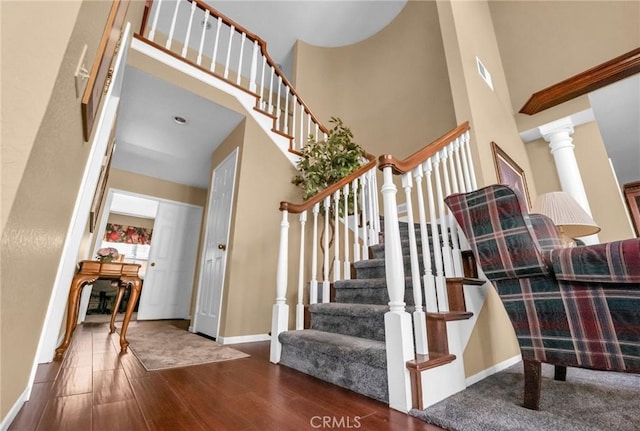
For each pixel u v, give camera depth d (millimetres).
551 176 3457
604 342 977
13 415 919
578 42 3426
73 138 1014
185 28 4488
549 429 969
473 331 1566
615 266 934
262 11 4570
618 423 1013
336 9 4648
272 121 3326
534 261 1113
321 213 2994
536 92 3516
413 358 1230
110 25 1132
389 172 1441
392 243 1353
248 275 2758
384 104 4523
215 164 3695
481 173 2189
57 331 1825
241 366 1771
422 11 4395
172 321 4371
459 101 2568
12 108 549
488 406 1162
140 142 3635
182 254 4988
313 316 2016
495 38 4172
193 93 2752
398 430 989
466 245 1750
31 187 646
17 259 640
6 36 542
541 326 1121
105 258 2568
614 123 3607
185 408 1134
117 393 1271
